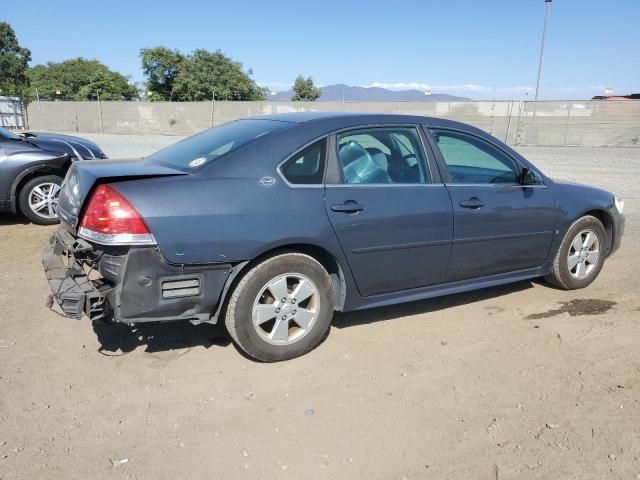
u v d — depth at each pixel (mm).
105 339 4000
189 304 3361
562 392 3385
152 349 3871
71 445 2834
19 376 3465
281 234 3496
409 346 4008
